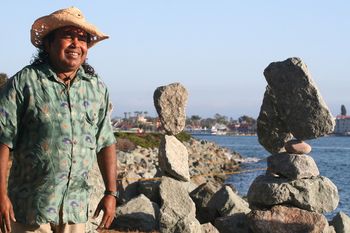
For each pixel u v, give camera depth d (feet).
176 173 43.55
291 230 35.91
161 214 39.19
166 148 43.91
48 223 15.08
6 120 14.76
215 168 138.21
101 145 16.12
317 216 35.86
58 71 15.33
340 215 39.63
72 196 15.23
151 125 321.11
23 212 14.98
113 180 16.28
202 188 44.86
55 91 15.03
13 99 14.82
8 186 15.37
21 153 15.03
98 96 15.79
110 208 16.07
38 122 14.85
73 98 15.20
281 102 36.73
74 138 15.10
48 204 14.87
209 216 43.52
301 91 36.06
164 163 43.73
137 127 317.01
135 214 38.86
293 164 36.19
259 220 36.19
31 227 14.98
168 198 41.22
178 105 45.09
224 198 43.11
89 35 15.99
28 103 14.84
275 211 36.22
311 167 36.50
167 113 44.88
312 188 36.11
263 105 38.55
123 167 87.66
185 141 179.42
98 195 35.32
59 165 14.92
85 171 15.43
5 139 14.82
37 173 14.92
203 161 142.00
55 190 14.92
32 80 14.94
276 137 38.34
